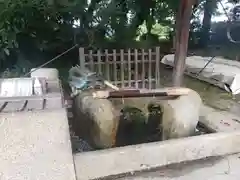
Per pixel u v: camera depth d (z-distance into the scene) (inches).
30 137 57.2
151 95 98.2
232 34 377.7
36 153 56.2
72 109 113.0
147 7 342.0
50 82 92.7
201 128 111.3
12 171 53.7
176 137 93.1
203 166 83.4
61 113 62.1
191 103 97.0
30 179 53.9
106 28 297.0
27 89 81.8
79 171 72.2
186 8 148.1
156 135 96.8
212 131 106.0
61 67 246.5
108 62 171.2
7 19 193.2
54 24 242.5
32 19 223.3
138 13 340.2
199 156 87.7
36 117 59.8
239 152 93.0
